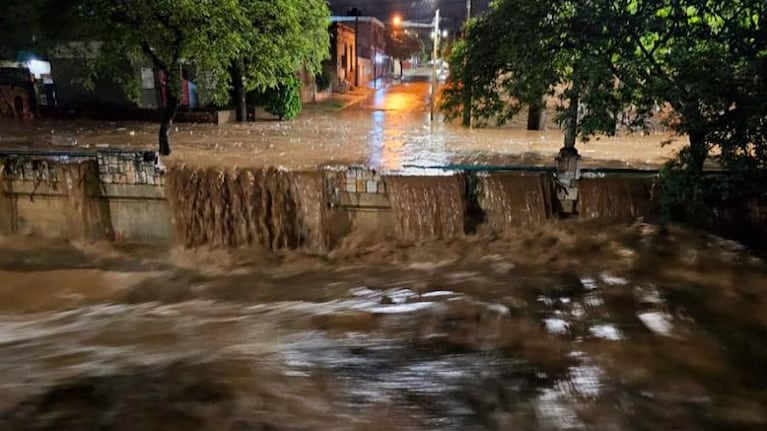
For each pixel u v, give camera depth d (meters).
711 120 7.03
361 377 5.10
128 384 4.92
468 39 8.34
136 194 8.38
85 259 8.28
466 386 4.98
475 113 8.68
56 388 4.85
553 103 14.40
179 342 5.88
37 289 7.43
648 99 7.10
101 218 8.53
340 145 11.52
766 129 6.86
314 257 8.09
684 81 6.76
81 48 15.15
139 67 16.67
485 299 6.80
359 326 6.24
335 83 30.92
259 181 8.16
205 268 8.00
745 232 7.79
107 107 17.34
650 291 6.86
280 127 14.93
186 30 8.22
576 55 7.32
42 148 10.76
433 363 5.36
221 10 8.25
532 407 4.62
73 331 6.24
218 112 16.08
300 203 8.12
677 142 12.12
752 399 4.72
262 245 8.26
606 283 7.08
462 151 10.93
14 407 4.54
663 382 5.00
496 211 8.15
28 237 8.66
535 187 8.13
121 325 6.41
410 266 7.79
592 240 7.93
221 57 8.59
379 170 8.23
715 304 6.53
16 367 5.26
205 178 8.20
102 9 8.20
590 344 5.71
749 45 6.96
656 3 6.97
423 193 8.02
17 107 17.06
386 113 19.50
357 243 8.21
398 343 5.79
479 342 5.80
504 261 7.70
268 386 4.90
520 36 7.42
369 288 7.28
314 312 6.64
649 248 7.71
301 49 10.25
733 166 7.22
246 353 5.59
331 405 4.64
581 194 8.17
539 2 7.25
